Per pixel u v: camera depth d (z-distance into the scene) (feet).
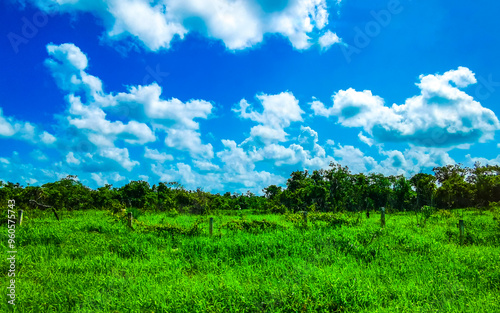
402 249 30.68
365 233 35.24
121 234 39.47
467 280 21.97
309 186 114.93
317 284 19.15
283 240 32.81
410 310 16.79
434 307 17.43
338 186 114.52
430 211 58.13
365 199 131.03
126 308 17.81
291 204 113.29
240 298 17.84
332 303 17.63
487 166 164.55
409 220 59.82
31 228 40.91
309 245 30.45
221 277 22.21
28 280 22.93
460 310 17.02
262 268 25.09
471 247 33.42
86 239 35.63
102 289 20.68
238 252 30.25
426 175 136.56
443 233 40.78
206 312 16.87
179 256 29.84
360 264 26.14
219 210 113.19
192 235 39.60
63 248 31.94
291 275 21.90
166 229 40.52
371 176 134.31
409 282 21.48
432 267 24.76
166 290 19.84
